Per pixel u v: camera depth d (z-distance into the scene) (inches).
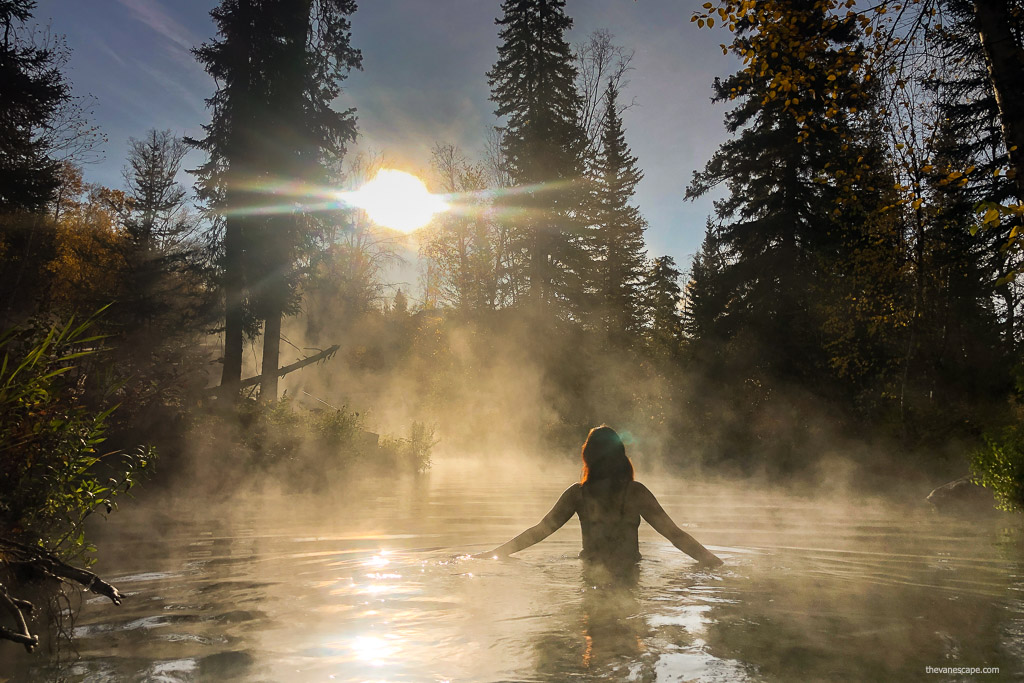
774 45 354.6
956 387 765.9
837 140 965.2
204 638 118.6
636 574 175.3
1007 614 135.9
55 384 171.0
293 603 144.2
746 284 1128.2
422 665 103.7
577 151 1478.8
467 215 1473.9
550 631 122.7
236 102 868.6
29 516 144.3
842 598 150.3
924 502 415.8
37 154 1058.7
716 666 103.0
